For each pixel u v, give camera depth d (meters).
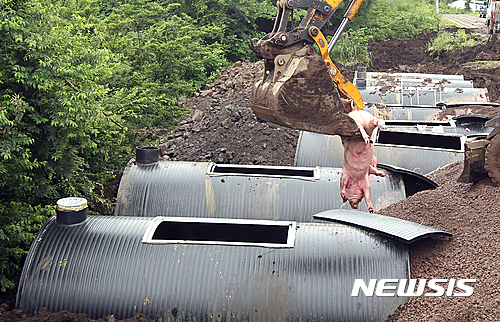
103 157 11.46
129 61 19.06
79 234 6.67
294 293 5.99
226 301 6.00
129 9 22.05
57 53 8.32
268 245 6.41
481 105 16.47
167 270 6.20
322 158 12.06
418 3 53.41
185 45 22.98
